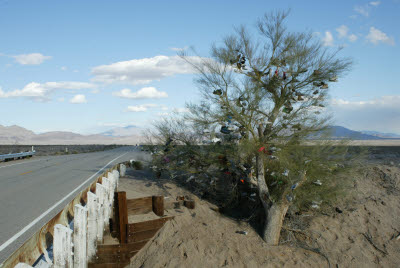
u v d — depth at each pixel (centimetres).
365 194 898
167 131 907
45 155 3123
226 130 742
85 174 1421
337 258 685
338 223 792
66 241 434
